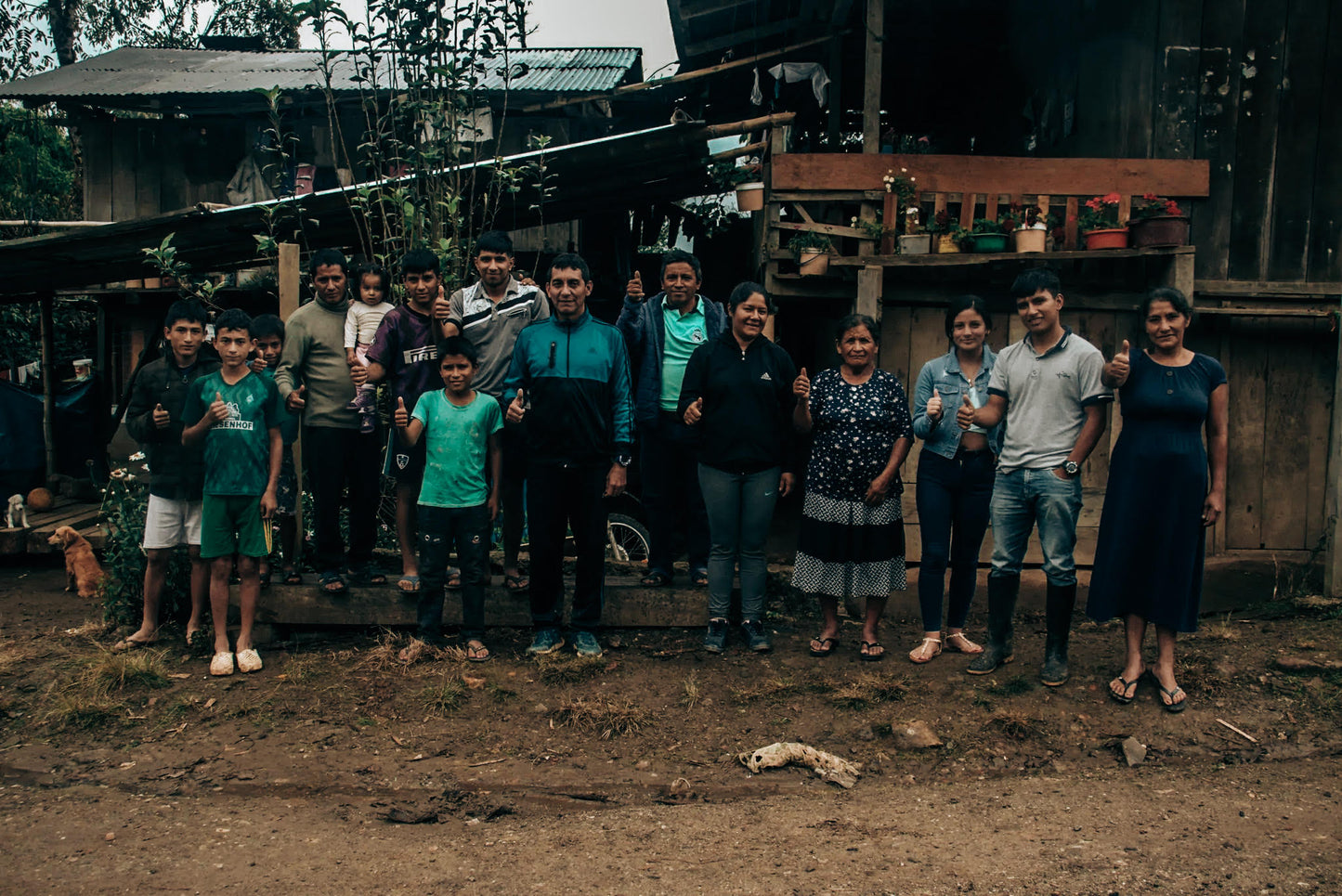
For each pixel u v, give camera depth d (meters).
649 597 5.06
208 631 5.02
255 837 3.30
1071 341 4.19
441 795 3.63
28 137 14.34
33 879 2.99
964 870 2.94
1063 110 7.74
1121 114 6.58
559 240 10.41
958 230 5.91
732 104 11.27
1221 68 6.11
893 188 5.96
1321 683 4.22
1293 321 6.16
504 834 3.32
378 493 5.09
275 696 4.40
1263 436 6.18
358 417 4.88
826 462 4.61
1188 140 6.14
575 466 4.56
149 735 4.12
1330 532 5.26
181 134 11.20
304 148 10.83
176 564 5.23
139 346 11.10
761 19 9.02
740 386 4.61
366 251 6.36
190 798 3.64
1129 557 4.08
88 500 9.63
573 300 4.50
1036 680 4.35
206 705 4.34
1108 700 4.18
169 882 2.97
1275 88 6.12
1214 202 6.12
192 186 11.22
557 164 6.81
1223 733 3.94
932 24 9.27
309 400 4.83
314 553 5.50
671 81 9.44
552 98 10.08
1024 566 6.00
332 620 5.00
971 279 6.15
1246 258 6.15
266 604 4.99
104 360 11.13
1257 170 6.13
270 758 3.91
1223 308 6.04
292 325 4.77
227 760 3.91
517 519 5.05
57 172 14.70
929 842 3.15
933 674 4.48
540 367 4.51
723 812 3.46
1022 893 2.79
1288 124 6.13
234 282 9.99
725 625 4.78
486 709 4.25
